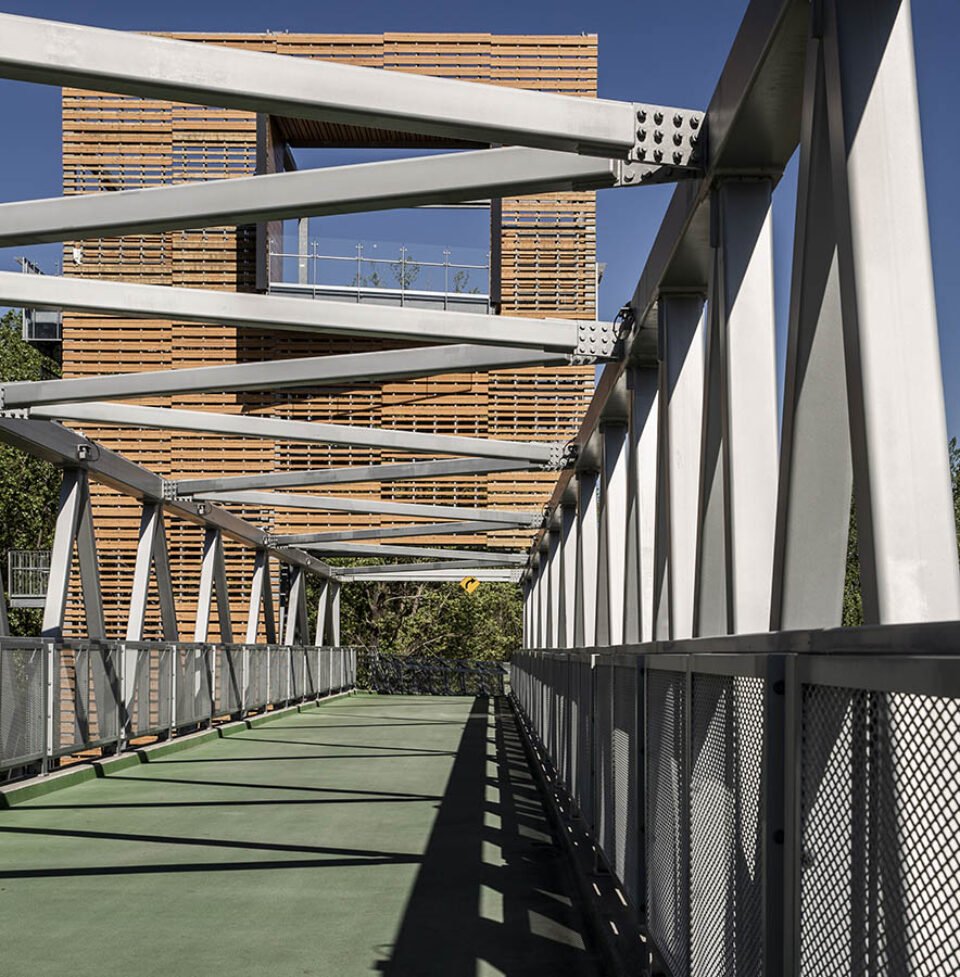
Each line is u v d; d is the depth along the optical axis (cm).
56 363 3894
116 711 1173
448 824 772
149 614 2355
